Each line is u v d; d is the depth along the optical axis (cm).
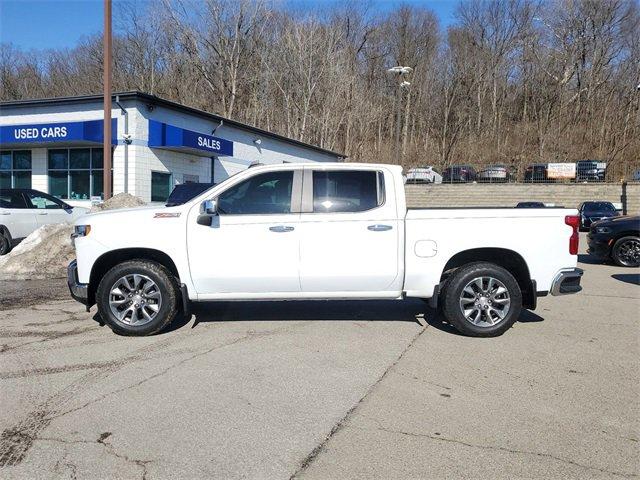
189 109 2120
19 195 1257
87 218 591
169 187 2059
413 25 5772
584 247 1814
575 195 3450
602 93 5131
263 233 575
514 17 5634
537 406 406
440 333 607
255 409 399
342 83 4803
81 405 405
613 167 4281
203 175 2275
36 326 632
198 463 324
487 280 591
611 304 789
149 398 418
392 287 590
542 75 5603
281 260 577
